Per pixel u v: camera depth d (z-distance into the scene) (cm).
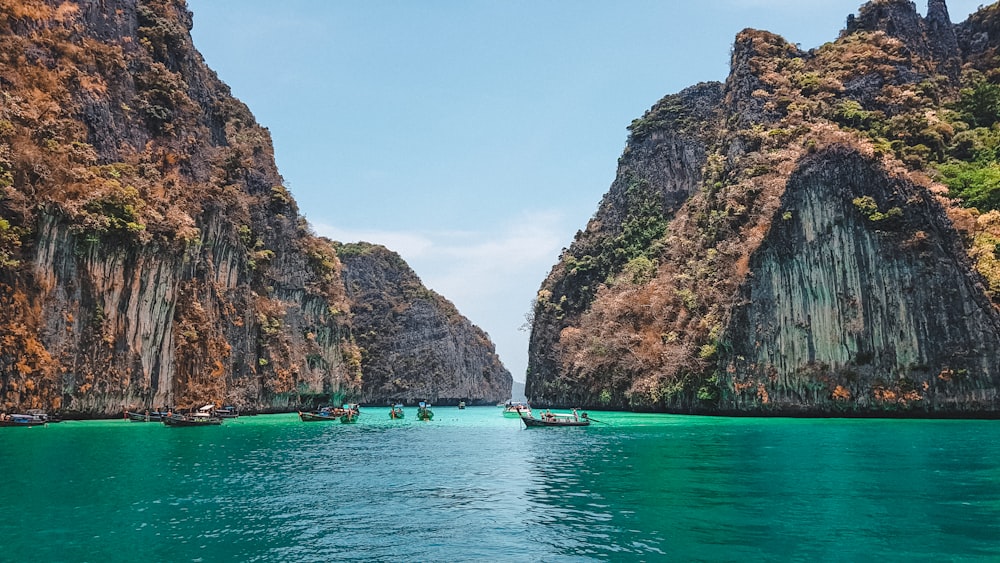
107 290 6359
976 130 7631
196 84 9281
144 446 4112
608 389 9375
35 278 5719
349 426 7181
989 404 5628
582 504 2331
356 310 18725
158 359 6931
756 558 1642
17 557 1698
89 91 7038
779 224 6731
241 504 2386
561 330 11962
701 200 9556
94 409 6181
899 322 6025
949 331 5838
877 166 6431
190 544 1844
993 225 6141
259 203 9669
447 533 1966
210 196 8081
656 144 12344
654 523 2000
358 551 1786
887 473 2783
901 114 7956
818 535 1823
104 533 1938
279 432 5884
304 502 2438
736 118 9319
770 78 9194
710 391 7131
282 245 9912
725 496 2372
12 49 6462
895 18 9594
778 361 6538
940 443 3841
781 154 7662
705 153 11444
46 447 3894
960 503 2188
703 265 7981
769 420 6209
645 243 11188
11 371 5481
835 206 6475
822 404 6306
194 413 6850
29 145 5994
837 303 6319
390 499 2503
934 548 1691
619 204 12456
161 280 6938
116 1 7981
